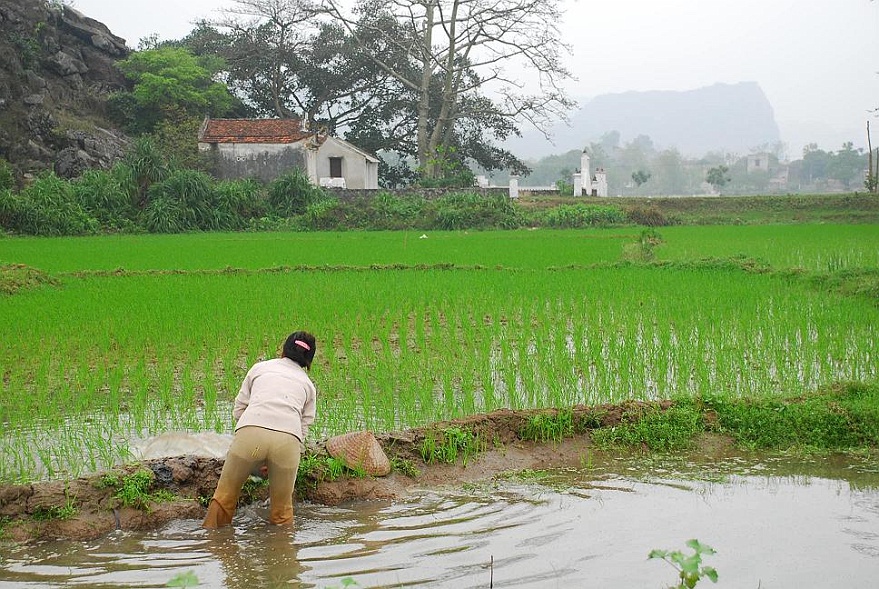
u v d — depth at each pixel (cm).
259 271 1892
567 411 770
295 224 3769
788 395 837
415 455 706
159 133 4519
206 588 483
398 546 544
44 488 588
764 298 1373
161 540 559
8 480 621
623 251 2244
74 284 1666
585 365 937
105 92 4975
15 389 881
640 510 605
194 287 1595
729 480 669
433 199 4262
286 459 571
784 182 15525
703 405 801
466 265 1992
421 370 970
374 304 1384
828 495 632
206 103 4919
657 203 4528
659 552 371
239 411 608
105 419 794
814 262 1905
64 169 4272
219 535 566
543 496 638
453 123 5138
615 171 16100
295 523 588
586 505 617
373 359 1007
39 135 4350
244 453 566
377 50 5259
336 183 4491
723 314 1230
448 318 1245
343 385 904
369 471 654
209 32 5553
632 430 763
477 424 746
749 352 1008
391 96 5509
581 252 2333
